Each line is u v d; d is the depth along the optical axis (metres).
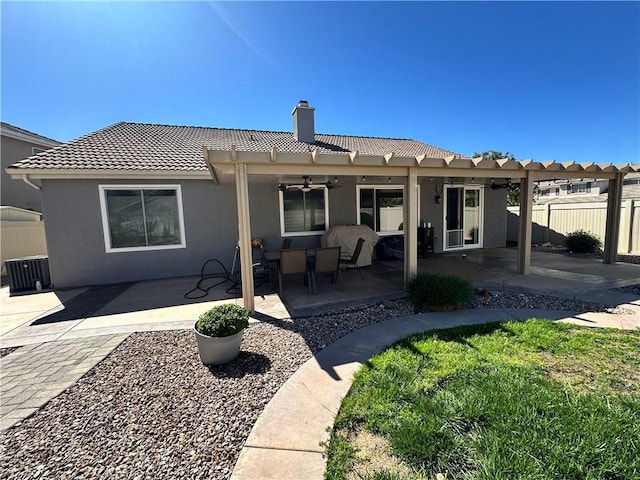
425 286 5.17
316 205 9.95
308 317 4.92
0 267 9.27
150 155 8.56
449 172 6.45
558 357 3.35
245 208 4.97
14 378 3.22
